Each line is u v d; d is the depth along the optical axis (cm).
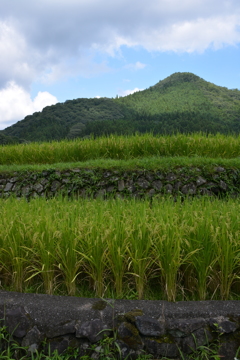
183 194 743
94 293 329
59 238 321
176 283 335
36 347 266
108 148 991
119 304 285
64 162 1002
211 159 802
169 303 289
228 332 264
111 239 312
